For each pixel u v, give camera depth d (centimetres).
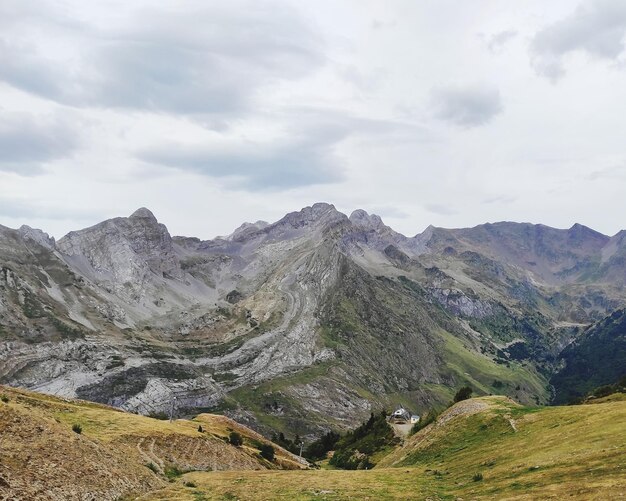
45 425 4703
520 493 3669
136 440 6681
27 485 3544
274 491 5003
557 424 5853
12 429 4278
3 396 4994
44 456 4134
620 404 5816
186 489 5203
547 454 4659
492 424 7000
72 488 3903
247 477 6028
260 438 13100
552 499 3294
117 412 9019
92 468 4478
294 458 12825
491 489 4103
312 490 4994
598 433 4800
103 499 4116
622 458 3822
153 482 5309
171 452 6912
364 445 14788
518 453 5222
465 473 5306
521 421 6631
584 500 3089
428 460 6912
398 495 4562
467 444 6756
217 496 4850
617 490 3095
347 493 4759
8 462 3734
